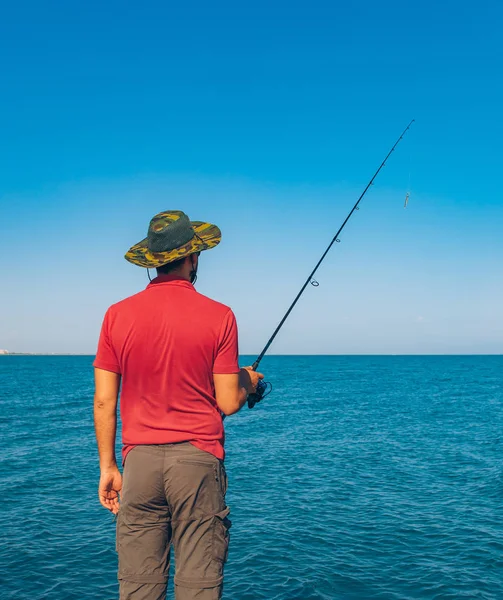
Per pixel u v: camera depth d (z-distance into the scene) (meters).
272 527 10.05
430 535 9.66
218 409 2.56
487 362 171.12
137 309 2.49
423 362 172.38
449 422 25.53
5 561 8.49
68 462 16.06
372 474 14.39
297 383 58.34
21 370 100.44
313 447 18.58
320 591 7.45
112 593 7.46
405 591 7.50
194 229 2.79
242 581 7.78
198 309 2.49
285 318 4.66
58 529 10.02
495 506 11.41
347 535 9.65
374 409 31.62
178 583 2.44
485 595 7.37
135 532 2.46
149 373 2.44
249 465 15.51
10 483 13.48
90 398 39.25
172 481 2.40
